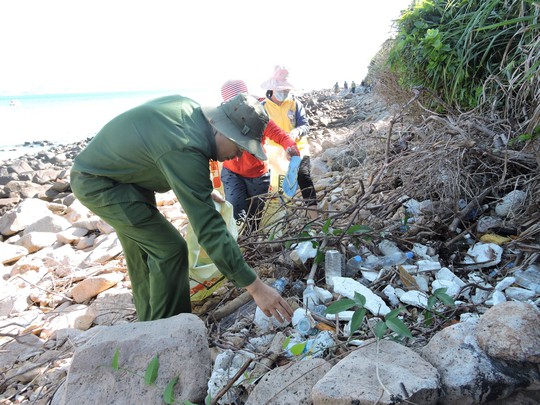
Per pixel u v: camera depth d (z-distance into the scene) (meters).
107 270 4.39
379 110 11.27
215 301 3.23
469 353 1.92
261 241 3.40
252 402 2.01
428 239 3.24
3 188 9.34
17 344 3.37
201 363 2.22
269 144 4.26
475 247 3.01
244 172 3.84
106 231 5.66
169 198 6.70
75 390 2.21
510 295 2.53
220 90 4.00
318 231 3.39
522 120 3.41
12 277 4.68
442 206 3.27
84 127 27.45
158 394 2.15
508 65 3.20
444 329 2.08
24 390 2.86
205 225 2.22
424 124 3.72
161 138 2.25
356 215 3.17
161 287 2.71
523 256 2.84
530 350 1.84
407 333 2.01
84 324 3.54
